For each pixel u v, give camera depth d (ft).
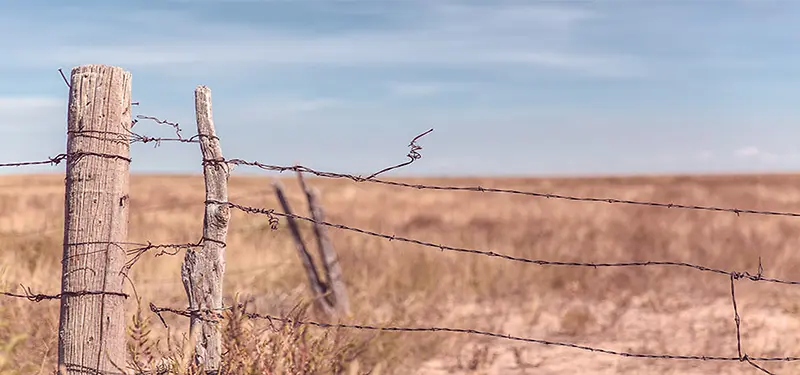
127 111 32.27
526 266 99.14
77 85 31.86
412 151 32.81
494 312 80.48
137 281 73.00
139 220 125.70
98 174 31.81
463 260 100.27
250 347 35.76
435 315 76.59
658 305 85.66
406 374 56.70
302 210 165.89
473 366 60.64
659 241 128.06
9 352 43.42
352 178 34.94
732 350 66.49
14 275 59.72
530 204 273.13
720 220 164.76
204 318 33.73
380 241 106.73
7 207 152.15
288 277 84.79
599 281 95.71
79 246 31.89
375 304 75.46
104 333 32.17
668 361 63.16
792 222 162.61
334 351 42.70
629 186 425.69
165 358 35.96
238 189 347.36
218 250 33.63
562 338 71.87
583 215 197.36
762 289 93.30
